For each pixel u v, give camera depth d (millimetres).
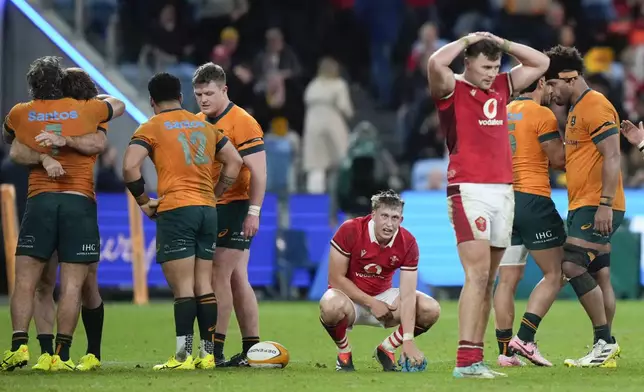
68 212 32094
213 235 32500
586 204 33719
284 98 79812
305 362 35594
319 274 67312
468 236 29234
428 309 32250
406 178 79312
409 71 83125
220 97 33656
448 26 91625
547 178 34781
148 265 66875
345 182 68625
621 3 95438
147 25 79562
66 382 28594
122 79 72500
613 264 66438
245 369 32469
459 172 29375
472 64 29250
